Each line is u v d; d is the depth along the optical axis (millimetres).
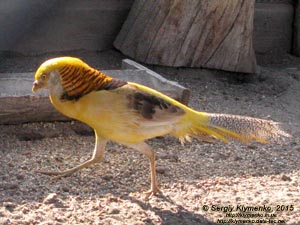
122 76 8172
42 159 7035
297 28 11211
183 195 6336
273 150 7648
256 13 11008
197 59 9875
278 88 9891
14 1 9664
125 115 5789
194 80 9820
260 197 6348
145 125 5887
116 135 5934
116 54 10281
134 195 6312
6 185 6285
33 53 9945
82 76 5730
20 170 6707
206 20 9688
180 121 6004
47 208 5902
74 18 10070
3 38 9734
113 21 10320
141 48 9906
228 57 9875
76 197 6172
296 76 10391
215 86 9750
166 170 6859
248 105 9188
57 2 9922
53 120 7711
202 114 6074
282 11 11195
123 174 6785
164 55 9812
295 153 7605
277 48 11211
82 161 7051
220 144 7707
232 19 9711
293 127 8484
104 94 5758
